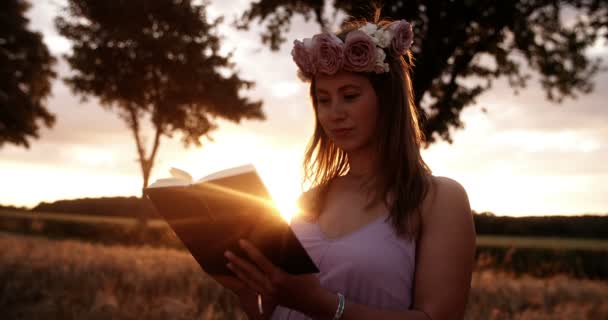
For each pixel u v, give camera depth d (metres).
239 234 1.69
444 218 1.93
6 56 37.00
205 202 1.67
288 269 1.68
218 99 30.23
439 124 15.62
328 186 2.22
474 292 8.54
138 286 8.20
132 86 30.06
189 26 29.77
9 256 10.71
